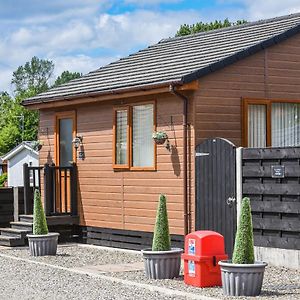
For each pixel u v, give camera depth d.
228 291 10.69
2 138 58.47
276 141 16.20
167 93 15.81
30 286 11.89
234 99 15.63
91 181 18.44
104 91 17.05
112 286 11.77
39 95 20.27
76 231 19.03
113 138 17.58
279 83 16.25
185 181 15.30
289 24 17.03
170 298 10.54
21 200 19.95
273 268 13.08
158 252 12.34
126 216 17.25
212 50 17.12
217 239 11.52
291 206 12.91
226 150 14.25
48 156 20.14
